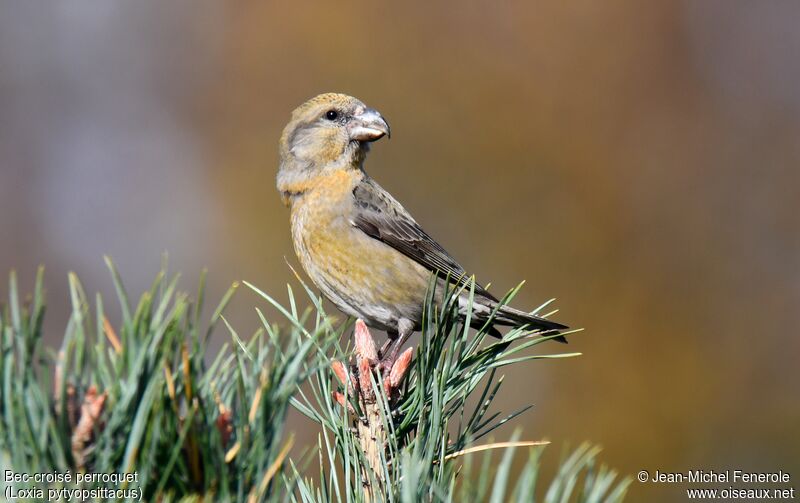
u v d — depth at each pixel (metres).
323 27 15.57
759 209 14.84
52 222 17.59
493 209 14.14
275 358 3.24
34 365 2.86
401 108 14.73
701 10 16.59
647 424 12.50
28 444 2.74
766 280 13.98
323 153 8.20
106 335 3.16
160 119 18.11
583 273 13.77
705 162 15.15
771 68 16.23
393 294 7.83
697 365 13.08
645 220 14.42
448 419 4.10
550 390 12.52
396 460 3.83
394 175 14.32
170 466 2.85
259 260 14.59
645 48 15.41
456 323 4.27
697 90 15.69
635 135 15.10
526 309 13.55
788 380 13.00
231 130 15.98
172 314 2.88
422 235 7.95
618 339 13.28
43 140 18.44
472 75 14.88
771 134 15.63
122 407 2.79
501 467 3.19
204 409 2.98
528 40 15.21
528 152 14.38
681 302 13.69
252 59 16.08
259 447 3.00
